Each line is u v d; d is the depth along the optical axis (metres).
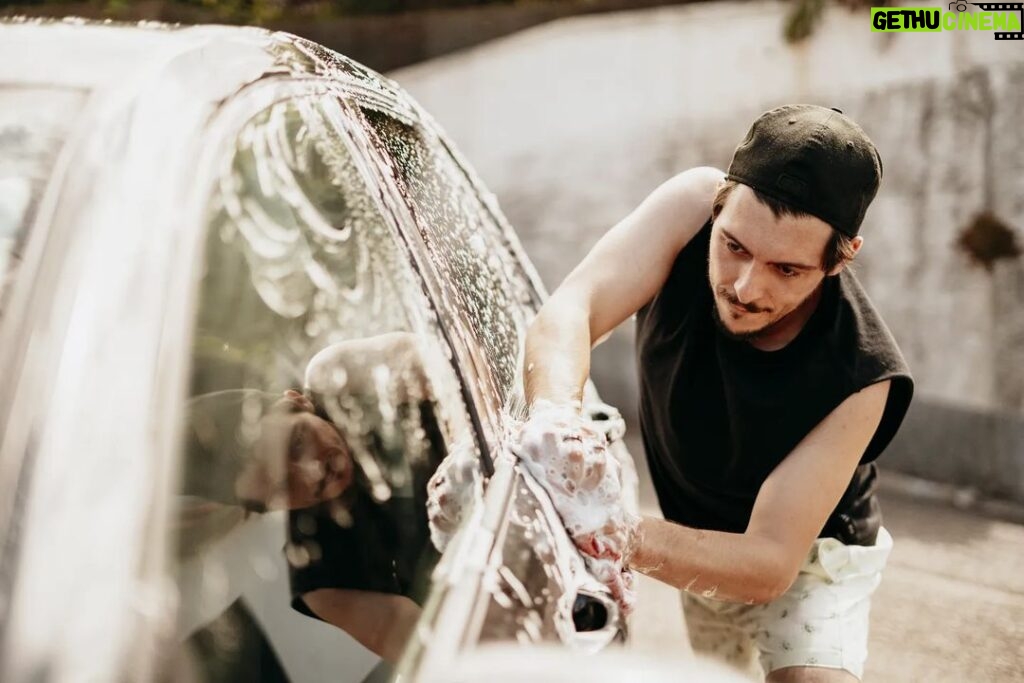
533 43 6.57
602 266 1.74
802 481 1.61
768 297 1.56
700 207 1.78
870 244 5.67
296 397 1.04
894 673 3.25
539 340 1.61
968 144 5.43
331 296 1.13
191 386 0.87
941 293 5.49
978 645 3.47
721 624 1.95
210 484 0.86
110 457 0.68
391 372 1.18
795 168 1.50
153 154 0.86
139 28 1.11
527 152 6.60
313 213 1.14
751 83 6.07
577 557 1.23
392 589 1.06
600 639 1.15
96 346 0.72
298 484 0.99
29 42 1.01
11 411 0.69
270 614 0.90
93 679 0.60
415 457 1.17
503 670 0.81
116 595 0.64
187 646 0.76
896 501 5.18
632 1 6.32
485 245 1.87
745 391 1.67
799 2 5.82
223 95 1.00
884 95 5.68
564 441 1.28
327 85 1.30
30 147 0.85
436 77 6.78
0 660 0.60
